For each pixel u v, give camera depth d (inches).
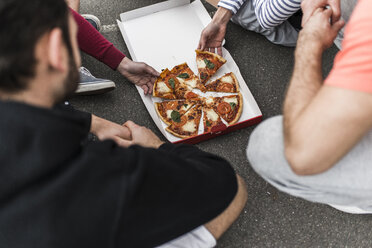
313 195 28.2
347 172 24.5
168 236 24.2
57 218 18.5
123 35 65.3
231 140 60.5
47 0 18.6
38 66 18.9
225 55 64.7
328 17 31.7
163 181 22.8
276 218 56.2
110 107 63.4
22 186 18.4
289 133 22.3
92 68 65.9
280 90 64.7
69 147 19.3
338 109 19.0
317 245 55.2
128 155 21.9
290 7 52.8
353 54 18.9
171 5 67.7
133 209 21.1
